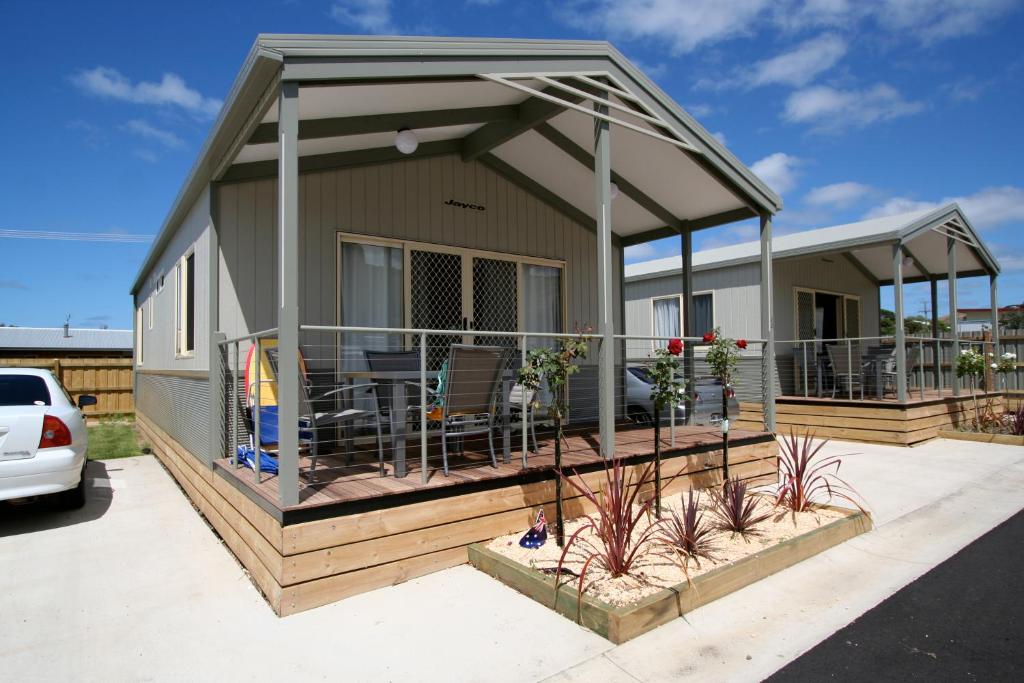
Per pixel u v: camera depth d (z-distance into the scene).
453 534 3.49
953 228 9.76
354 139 4.93
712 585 3.05
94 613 3.04
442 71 3.75
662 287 11.59
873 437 8.32
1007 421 9.02
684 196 6.41
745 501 4.44
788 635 2.71
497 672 2.40
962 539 4.11
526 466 3.96
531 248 6.65
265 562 3.18
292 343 3.08
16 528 4.62
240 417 4.62
